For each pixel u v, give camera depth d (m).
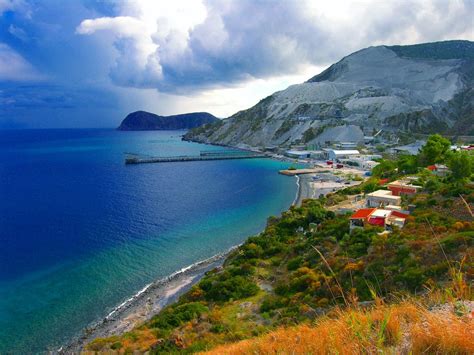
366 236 38.25
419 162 82.88
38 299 43.62
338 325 7.98
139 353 26.34
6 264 53.88
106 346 29.48
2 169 156.25
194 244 62.19
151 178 132.25
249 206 89.88
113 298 43.50
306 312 25.52
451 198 43.44
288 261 42.59
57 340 35.44
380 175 92.50
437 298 8.78
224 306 33.88
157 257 56.31
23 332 36.97
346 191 78.00
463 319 6.83
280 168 154.62
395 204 56.12
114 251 58.97
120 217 79.62
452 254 25.30
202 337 26.34
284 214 61.41
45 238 65.50
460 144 140.62
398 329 7.04
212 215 81.31
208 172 145.88
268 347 10.05
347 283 27.67
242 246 49.91
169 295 43.22
